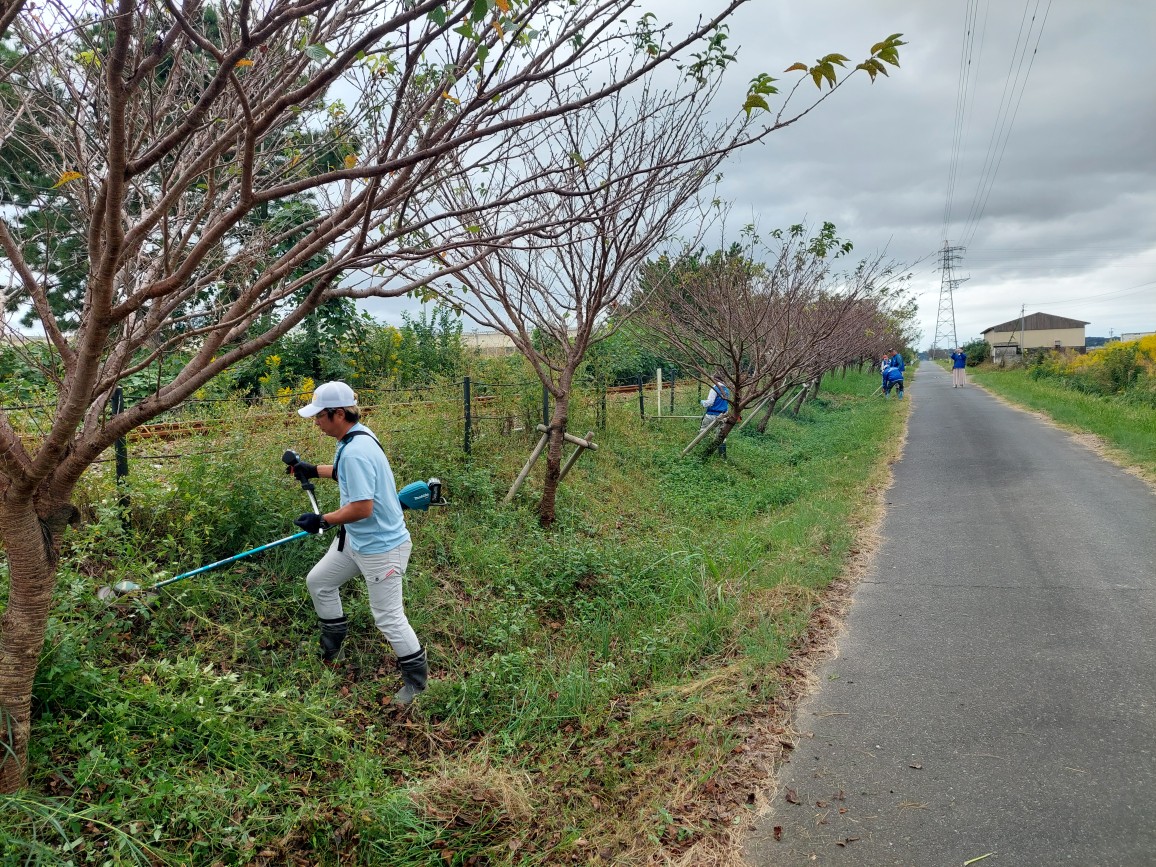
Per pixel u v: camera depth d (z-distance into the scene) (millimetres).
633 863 3143
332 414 4309
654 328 11703
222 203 3371
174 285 2367
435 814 3494
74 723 3445
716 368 12414
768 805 3432
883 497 10117
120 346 2879
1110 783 3385
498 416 9266
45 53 2854
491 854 3281
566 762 4055
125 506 4918
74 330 3547
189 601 4543
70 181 2980
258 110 2562
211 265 3508
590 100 2400
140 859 2939
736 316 11453
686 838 3264
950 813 3268
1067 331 93312
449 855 3283
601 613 6035
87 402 2512
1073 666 4570
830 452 14539
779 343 12211
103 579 4320
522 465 8766
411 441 7398
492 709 4555
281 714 3977
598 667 5172
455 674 4852
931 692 4387
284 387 10133
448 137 2734
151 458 5262
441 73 2768
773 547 7625
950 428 17000
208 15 3594
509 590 5824
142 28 2576
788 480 11453
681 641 5332
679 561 6938
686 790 3592
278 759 3729
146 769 3361
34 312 3176
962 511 8891
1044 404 19844
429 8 2039
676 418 14164
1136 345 22016
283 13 2238
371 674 4691
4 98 3131
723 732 4039
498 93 2557
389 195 2684
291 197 3805
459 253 5652
